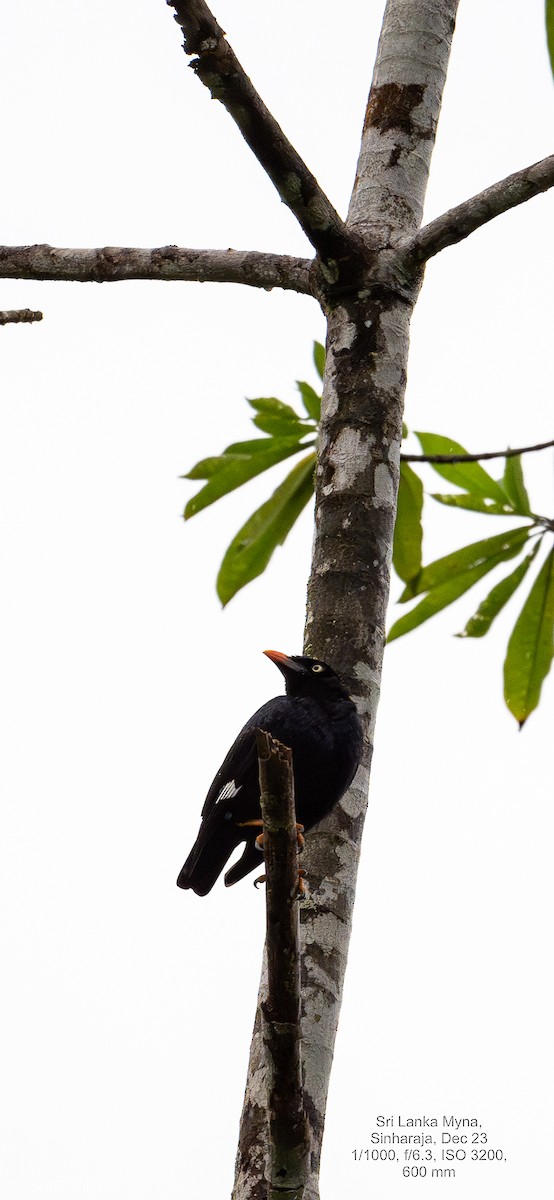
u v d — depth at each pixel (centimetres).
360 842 922
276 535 1348
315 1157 744
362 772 940
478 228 1002
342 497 956
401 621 1385
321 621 941
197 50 847
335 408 995
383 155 1083
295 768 930
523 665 1401
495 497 1391
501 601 1395
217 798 1041
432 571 1381
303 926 847
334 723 925
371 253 1024
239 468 1365
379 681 947
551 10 1104
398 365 1007
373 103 1116
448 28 1143
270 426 1374
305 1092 763
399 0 1148
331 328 1030
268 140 915
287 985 627
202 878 1077
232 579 1349
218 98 881
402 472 1347
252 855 1094
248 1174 738
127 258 1145
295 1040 635
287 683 1031
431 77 1116
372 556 945
